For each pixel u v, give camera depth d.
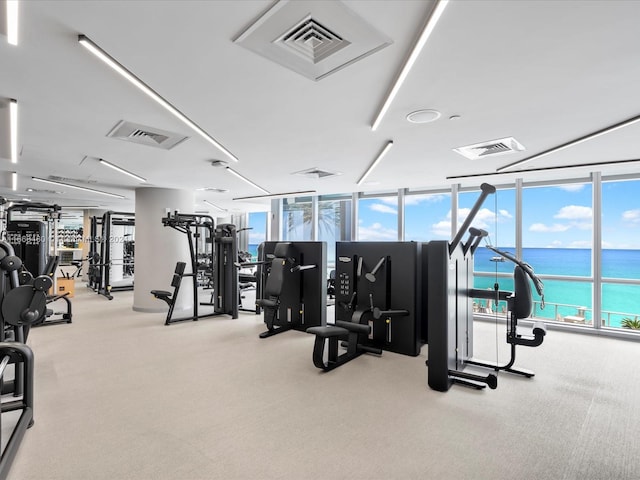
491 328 6.07
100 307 7.51
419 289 4.57
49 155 4.55
